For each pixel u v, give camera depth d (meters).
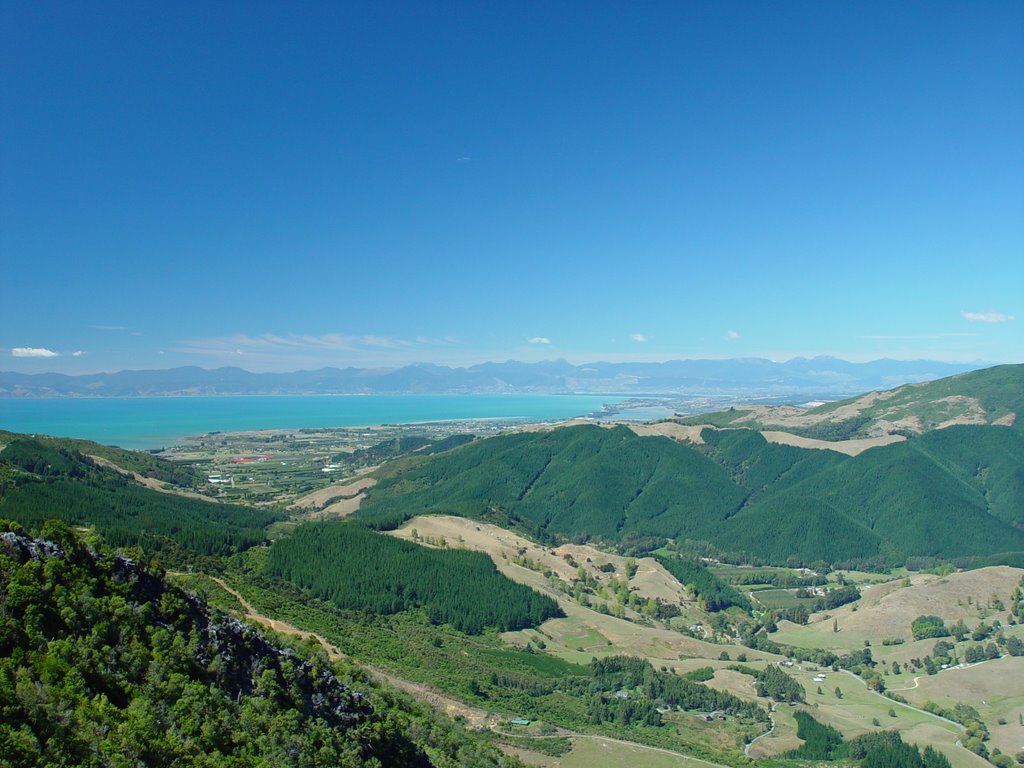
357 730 88.06
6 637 68.00
